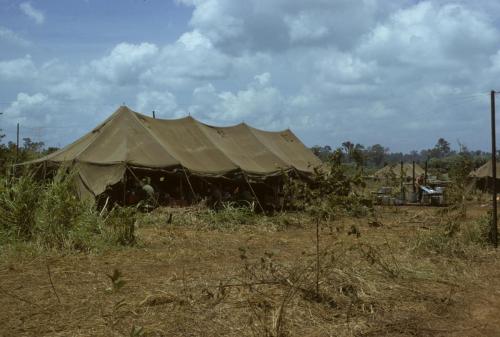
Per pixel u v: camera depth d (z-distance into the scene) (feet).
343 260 30.78
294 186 28.55
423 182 114.73
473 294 27.12
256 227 55.52
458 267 32.96
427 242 38.37
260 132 89.56
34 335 19.49
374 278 28.17
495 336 20.94
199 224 54.75
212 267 32.50
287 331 20.22
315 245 42.47
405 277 29.48
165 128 73.72
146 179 60.54
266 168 76.95
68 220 38.47
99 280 28.37
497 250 39.42
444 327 21.83
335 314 22.61
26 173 42.37
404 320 22.36
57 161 63.05
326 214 27.73
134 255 36.52
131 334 17.58
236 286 25.45
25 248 35.47
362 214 60.54
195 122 78.33
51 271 30.45
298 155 90.58
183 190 68.59
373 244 40.91
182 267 32.53
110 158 62.18
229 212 58.03
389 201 76.07
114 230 40.73
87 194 58.85
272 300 23.27
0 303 23.66
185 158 69.10
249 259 35.68
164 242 42.55
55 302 23.84
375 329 21.17
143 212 58.23
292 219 58.85
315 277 25.95
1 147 73.51
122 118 68.54
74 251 36.29
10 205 37.88
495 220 41.27
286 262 33.35
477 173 136.98
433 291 27.22
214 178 68.85
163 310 22.39
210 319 21.15
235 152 77.87
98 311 22.41
